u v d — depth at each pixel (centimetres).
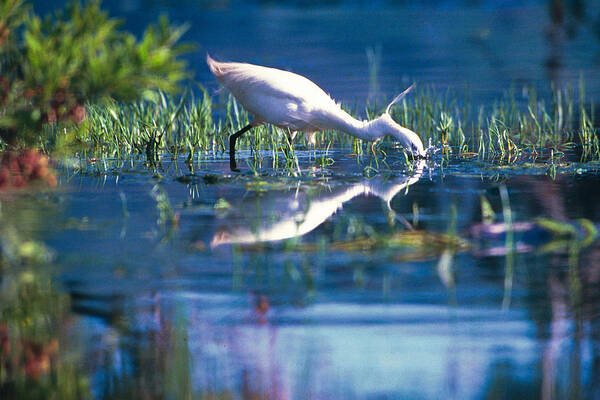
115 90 946
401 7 5694
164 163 1678
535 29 4381
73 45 938
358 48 3788
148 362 741
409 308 838
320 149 1917
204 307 844
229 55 3472
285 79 1681
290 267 946
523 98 2538
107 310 840
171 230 1097
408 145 1634
